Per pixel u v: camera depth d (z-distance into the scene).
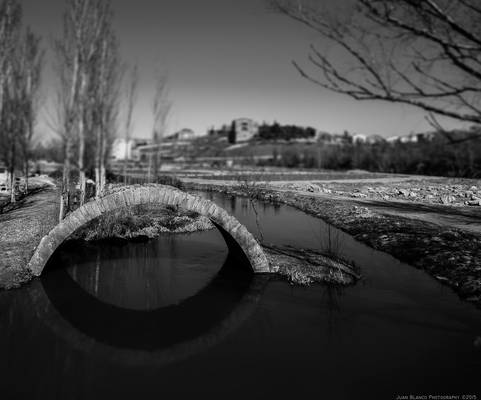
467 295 12.39
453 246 17.23
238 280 13.75
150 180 31.84
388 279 14.28
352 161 96.62
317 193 43.34
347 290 13.01
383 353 8.83
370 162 91.88
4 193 33.31
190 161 125.81
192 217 24.75
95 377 7.83
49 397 7.06
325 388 7.43
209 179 59.38
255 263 14.10
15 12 18.47
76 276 13.91
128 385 7.55
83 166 15.18
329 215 28.56
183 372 8.04
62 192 15.30
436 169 72.81
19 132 19.47
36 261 12.90
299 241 20.06
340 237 21.80
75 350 8.96
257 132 175.75
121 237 19.41
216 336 9.74
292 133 167.12
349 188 50.16
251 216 28.80
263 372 8.04
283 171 88.94
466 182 56.72
